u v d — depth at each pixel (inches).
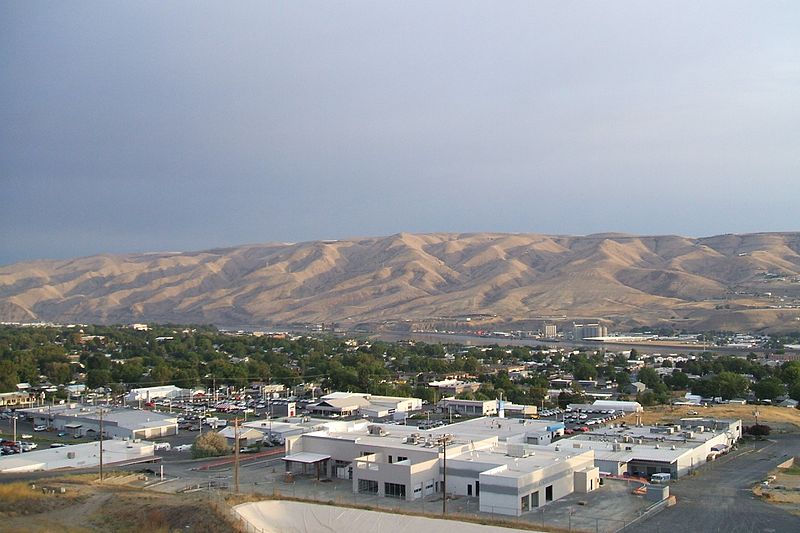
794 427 6505.9
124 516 3309.5
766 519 3570.4
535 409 7682.1
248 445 5723.4
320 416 7568.9
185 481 4429.1
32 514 3302.2
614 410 7652.6
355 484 4173.2
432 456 4247.0
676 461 4557.1
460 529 3297.2
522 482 3668.8
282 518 3526.1
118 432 6299.2
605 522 3499.0
